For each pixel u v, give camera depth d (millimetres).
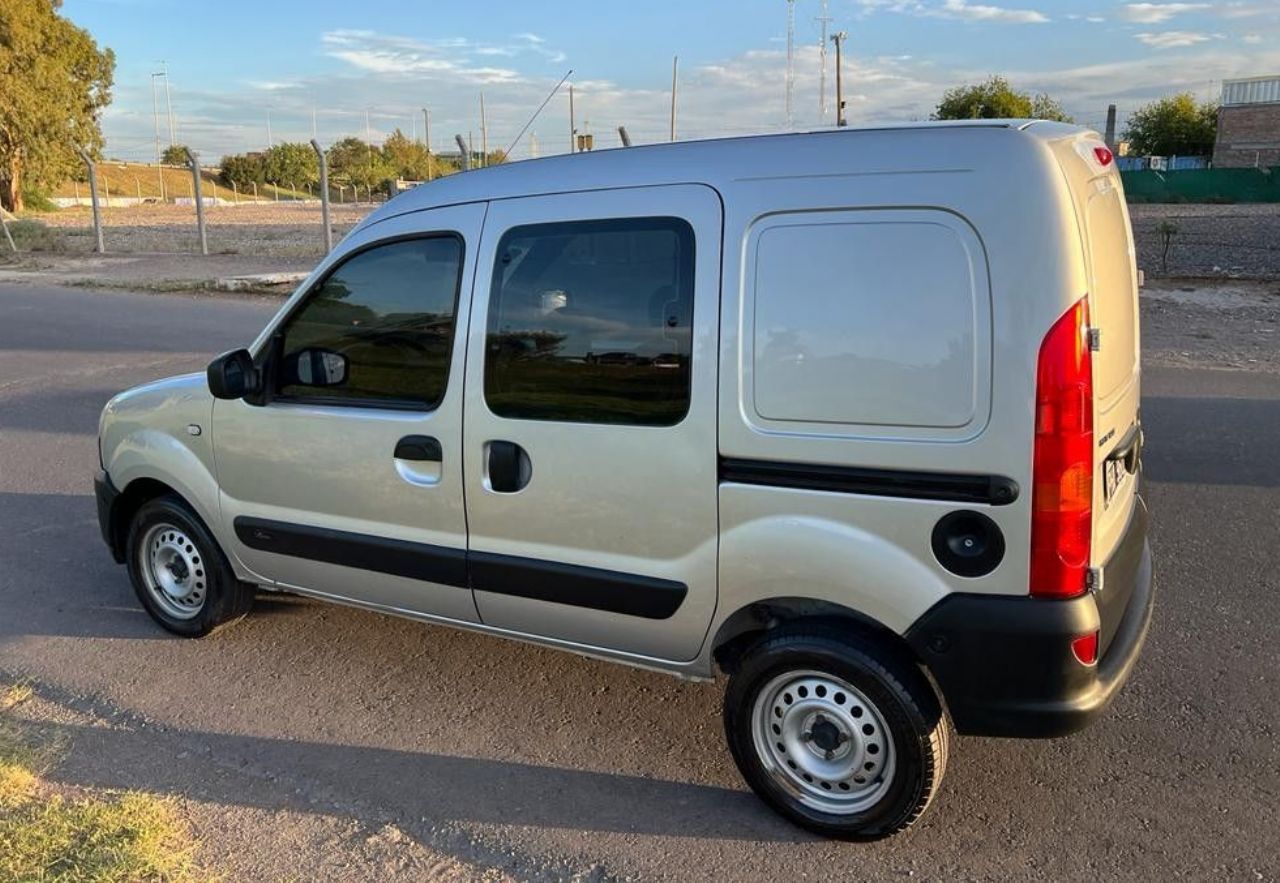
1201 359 10758
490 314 3422
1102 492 2814
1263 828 3121
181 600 4605
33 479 7191
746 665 3133
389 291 3674
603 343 3199
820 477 2879
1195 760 3490
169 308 16125
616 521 3248
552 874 2973
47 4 58531
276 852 3068
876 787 3025
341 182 82375
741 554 3029
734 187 2973
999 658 2742
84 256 25578
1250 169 45750
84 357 12008
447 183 3613
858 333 2787
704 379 3023
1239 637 4379
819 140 2896
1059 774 3428
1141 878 2914
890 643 2947
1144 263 20578
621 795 3379
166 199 95312
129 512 4777
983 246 2629
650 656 3369
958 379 2678
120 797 3334
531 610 3529
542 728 3811
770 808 3260
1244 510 5973
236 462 4176
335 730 3807
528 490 3400
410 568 3740
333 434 3838
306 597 4508
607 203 3195
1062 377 2584
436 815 3266
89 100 65000
